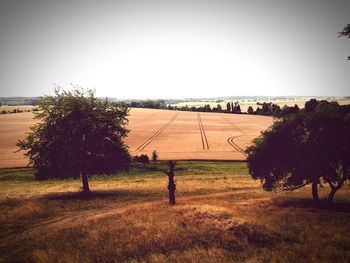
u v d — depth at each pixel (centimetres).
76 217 2667
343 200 3158
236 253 1689
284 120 3203
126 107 4334
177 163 6488
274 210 2648
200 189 4066
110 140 4200
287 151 3053
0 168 6144
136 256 1727
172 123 14175
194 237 1905
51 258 1716
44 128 3922
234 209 2558
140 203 3253
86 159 4012
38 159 3962
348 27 1908
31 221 2550
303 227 2098
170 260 1623
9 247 1977
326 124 2880
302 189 4047
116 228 2158
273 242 1834
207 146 8638
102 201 3412
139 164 6372
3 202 3253
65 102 3956
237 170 5953
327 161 2861
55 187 4650
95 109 4175
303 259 1559
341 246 1742
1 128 12331
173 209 2497
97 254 1766
